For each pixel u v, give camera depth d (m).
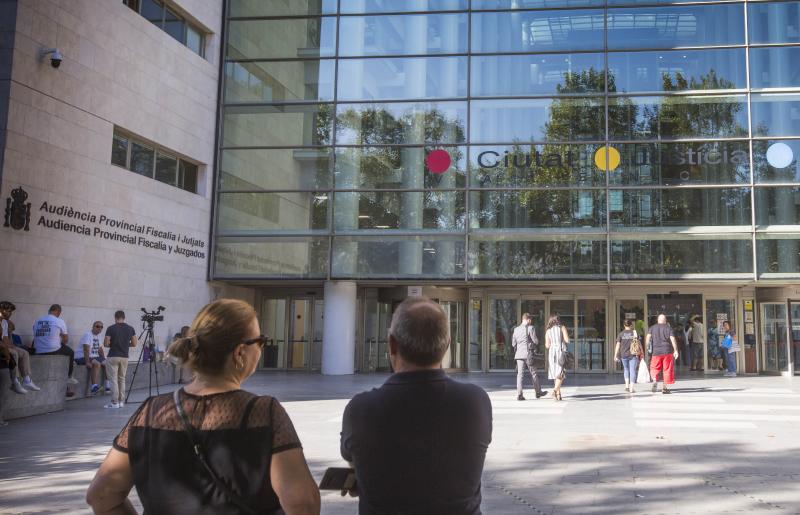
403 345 2.42
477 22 23.08
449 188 22.42
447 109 22.80
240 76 23.75
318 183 23.02
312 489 2.08
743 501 6.24
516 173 22.23
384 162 22.86
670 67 22.17
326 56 23.52
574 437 9.84
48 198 15.84
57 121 16.14
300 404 14.20
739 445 9.14
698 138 21.73
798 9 21.95
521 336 15.07
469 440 2.31
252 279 22.89
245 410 2.09
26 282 15.22
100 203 17.62
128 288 18.73
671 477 7.25
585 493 6.58
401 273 22.31
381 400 2.35
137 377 18.39
